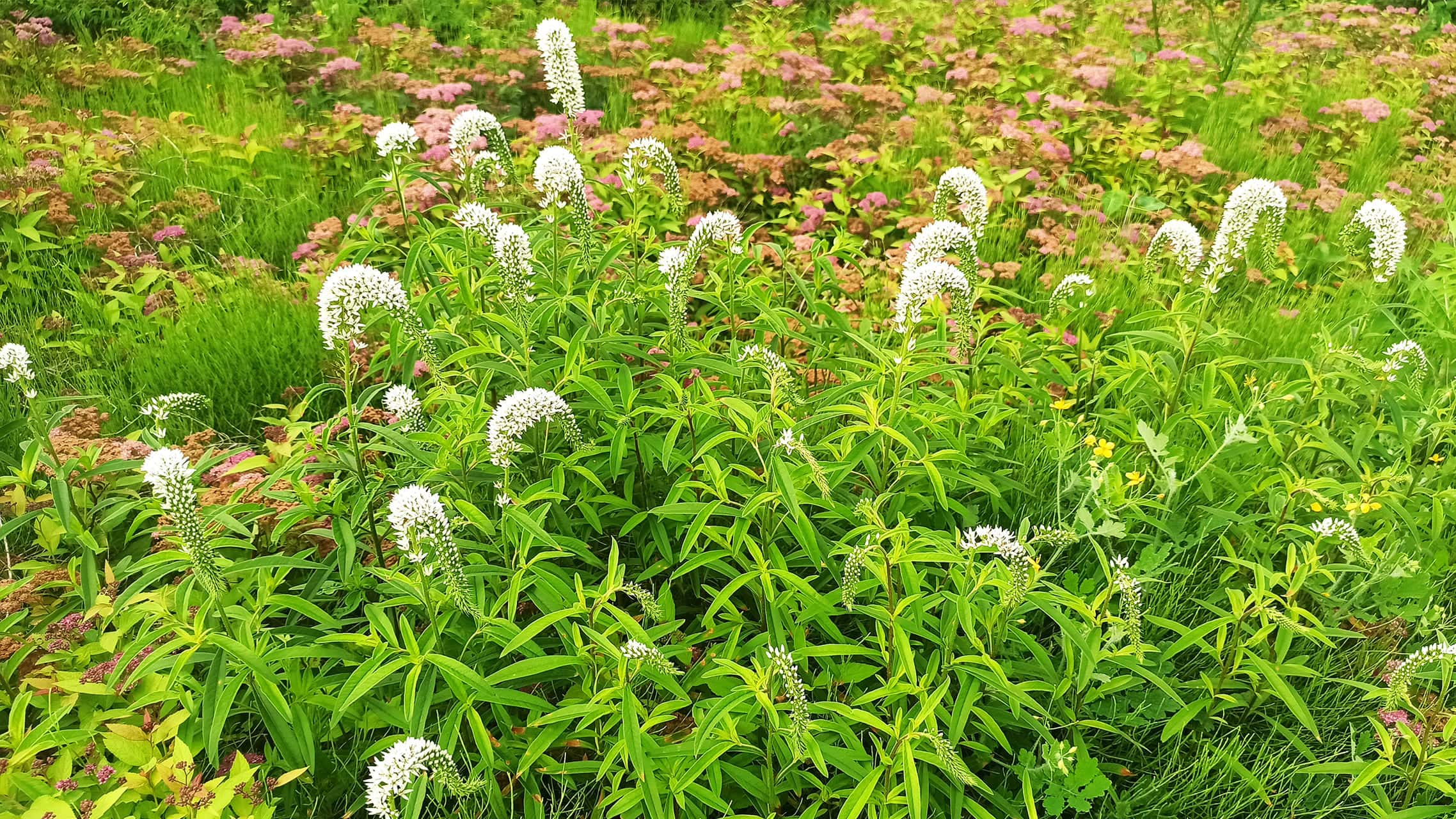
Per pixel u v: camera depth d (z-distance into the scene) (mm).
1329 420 1373
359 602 1064
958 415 1145
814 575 1092
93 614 1067
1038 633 1162
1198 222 1992
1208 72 2633
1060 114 2285
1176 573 1203
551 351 1257
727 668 947
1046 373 1354
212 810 909
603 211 1515
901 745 912
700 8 3195
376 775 873
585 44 2525
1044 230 1879
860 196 2006
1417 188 2176
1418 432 1275
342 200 1940
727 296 1349
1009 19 2891
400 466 1166
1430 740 1016
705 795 946
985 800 1033
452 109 2248
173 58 2434
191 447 1286
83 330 1547
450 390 1158
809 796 1005
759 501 1032
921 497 1152
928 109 2311
